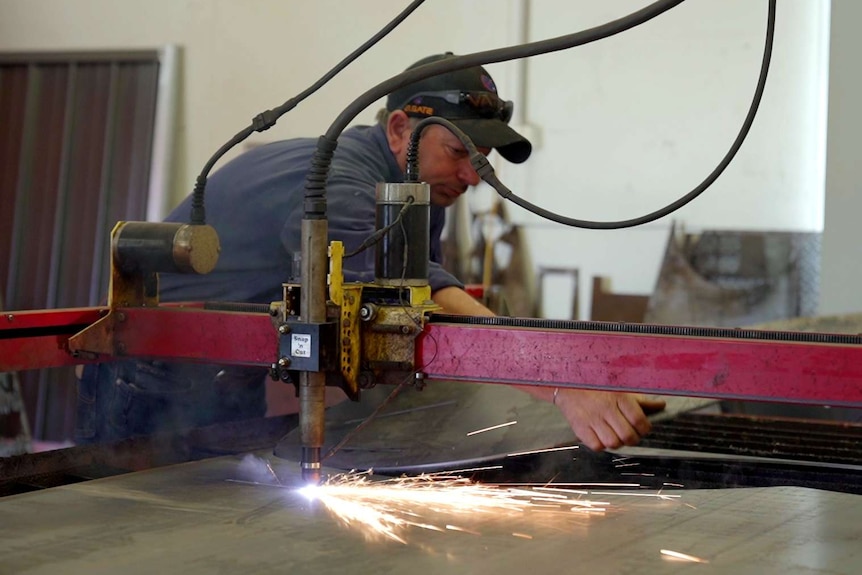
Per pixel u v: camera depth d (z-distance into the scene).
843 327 3.20
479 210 4.64
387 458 1.53
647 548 1.11
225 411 2.13
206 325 1.48
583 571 1.03
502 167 4.63
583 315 4.52
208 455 1.70
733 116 4.30
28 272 4.98
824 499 1.36
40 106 5.11
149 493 1.33
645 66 4.43
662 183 4.42
